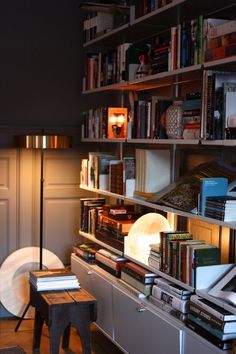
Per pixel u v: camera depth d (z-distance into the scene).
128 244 3.52
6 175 4.36
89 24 4.18
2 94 4.33
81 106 4.55
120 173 3.62
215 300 2.57
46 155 4.47
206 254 2.74
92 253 3.96
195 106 2.85
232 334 2.45
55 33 4.44
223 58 2.55
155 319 2.93
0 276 4.24
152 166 3.38
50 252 4.36
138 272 3.22
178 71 2.93
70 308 3.23
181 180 3.21
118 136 3.83
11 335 3.99
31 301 3.61
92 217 4.12
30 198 4.43
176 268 2.90
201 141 2.71
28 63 4.38
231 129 2.51
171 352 2.78
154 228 3.45
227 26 2.54
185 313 2.77
